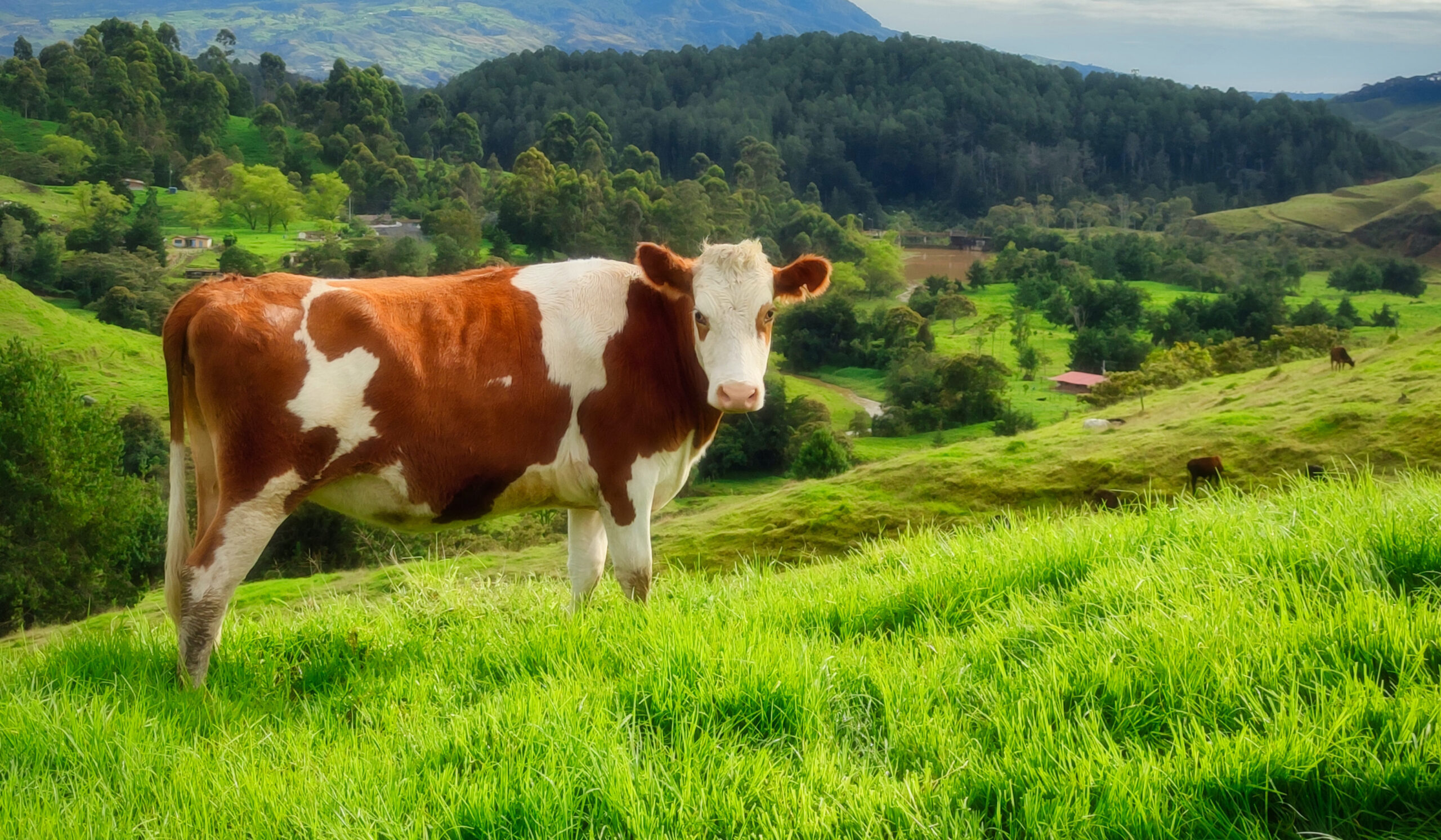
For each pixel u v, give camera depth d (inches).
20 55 7805.1
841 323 3779.5
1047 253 5649.6
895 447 2514.8
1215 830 115.1
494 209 5979.3
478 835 123.0
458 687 172.7
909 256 7096.5
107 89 6909.5
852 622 188.2
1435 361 964.0
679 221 5231.3
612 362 217.2
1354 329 4005.9
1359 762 118.8
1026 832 118.1
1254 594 163.9
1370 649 140.3
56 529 1074.7
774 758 136.9
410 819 124.0
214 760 148.2
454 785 130.7
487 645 189.2
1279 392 1053.2
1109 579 177.8
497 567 719.7
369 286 205.2
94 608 1106.1
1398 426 783.1
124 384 2513.5
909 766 135.7
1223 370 1876.2
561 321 215.2
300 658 201.8
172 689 180.7
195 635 186.2
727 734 143.1
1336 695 129.3
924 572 201.6
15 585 1026.7
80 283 3745.1
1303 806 119.6
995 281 5639.8
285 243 5246.1
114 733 154.6
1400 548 168.1
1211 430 895.1
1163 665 142.3
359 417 196.7
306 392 192.4
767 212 6146.7
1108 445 940.6
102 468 1133.1
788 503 967.6
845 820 120.4
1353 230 7155.5
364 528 1156.5
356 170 6491.1
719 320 217.6
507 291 215.6
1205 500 240.7
